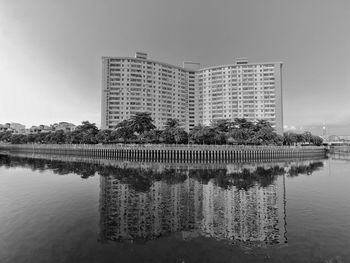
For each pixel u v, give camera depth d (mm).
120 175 55844
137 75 165625
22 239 20969
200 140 103562
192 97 191625
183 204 32562
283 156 104562
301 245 19922
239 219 26594
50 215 27500
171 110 179375
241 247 19734
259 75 175125
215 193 38969
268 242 20656
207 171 61875
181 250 19297
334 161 95062
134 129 104875
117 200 34500
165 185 45062
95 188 42438
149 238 21562
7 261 17312
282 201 34094
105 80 161500
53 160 88375
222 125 114438
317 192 39906
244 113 176125
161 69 175125
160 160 83875
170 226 24469
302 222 25328
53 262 17266
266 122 126250
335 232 22469
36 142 159000
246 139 107375
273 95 172375
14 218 26328
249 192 39750
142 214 28281
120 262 17406
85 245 20000
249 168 68312
